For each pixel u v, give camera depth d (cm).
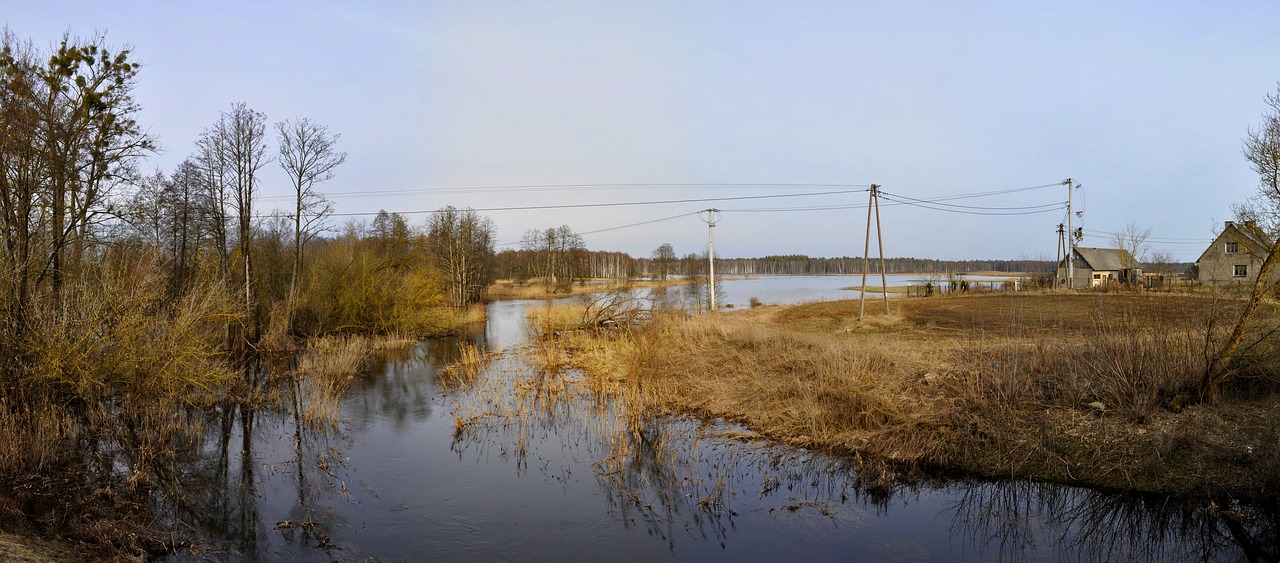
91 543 766
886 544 799
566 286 6812
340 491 975
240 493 964
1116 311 2191
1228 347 973
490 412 1441
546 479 1027
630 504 925
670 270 9106
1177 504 862
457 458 1134
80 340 1184
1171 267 4203
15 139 1227
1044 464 979
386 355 2350
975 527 842
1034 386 1151
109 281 1292
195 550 768
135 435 1206
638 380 1597
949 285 5184
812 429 1173
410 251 3319
